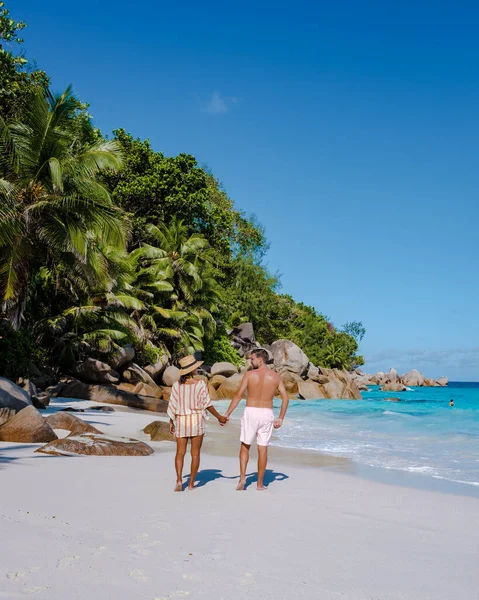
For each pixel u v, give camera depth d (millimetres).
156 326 38375
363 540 4785
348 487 7590
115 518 5066
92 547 4070
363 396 56406
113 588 3307
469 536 5145
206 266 44469
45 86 26250
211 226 46188
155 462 8891
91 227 19375
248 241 60094
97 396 23500
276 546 4430
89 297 29547
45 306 30500
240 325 54719
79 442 9461
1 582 3271
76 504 5586
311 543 4578
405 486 7953
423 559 4309
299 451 11844
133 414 19312
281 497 6562
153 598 3197
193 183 41531
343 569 3961
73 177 19609
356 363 93312
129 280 31484
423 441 13852
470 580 3854
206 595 3301
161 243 41062
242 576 3674
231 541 4492
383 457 11047
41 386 25969
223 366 40188
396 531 5184
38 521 4758
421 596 3518
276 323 69125
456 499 7020
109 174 38844
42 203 18094
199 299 43656
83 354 30438
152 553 4031
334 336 79562
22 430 10305
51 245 18703
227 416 7137
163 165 40344
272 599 3314
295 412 25359
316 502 6363
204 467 8828
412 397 53969
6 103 23984
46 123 18969
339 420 20609
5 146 18844
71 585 3309
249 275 60344
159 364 35812
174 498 6195
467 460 10742
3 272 18391
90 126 21641
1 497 5727
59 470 7602
